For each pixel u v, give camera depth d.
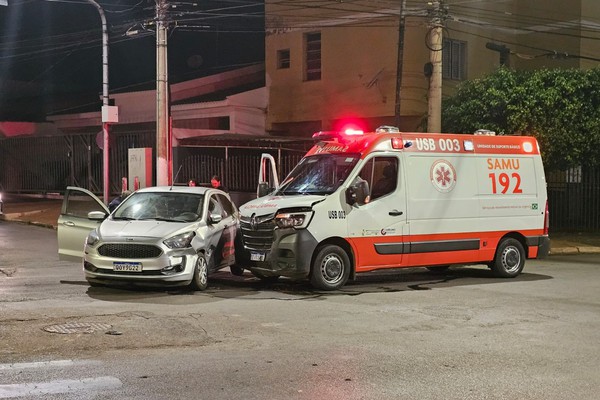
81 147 29.02
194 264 10.03
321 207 10.34
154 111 31.84
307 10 27.84
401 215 11.07
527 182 12.57
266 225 10.43
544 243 12.74
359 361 6.40
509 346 7.09
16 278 11.55
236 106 28.75
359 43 26.22
